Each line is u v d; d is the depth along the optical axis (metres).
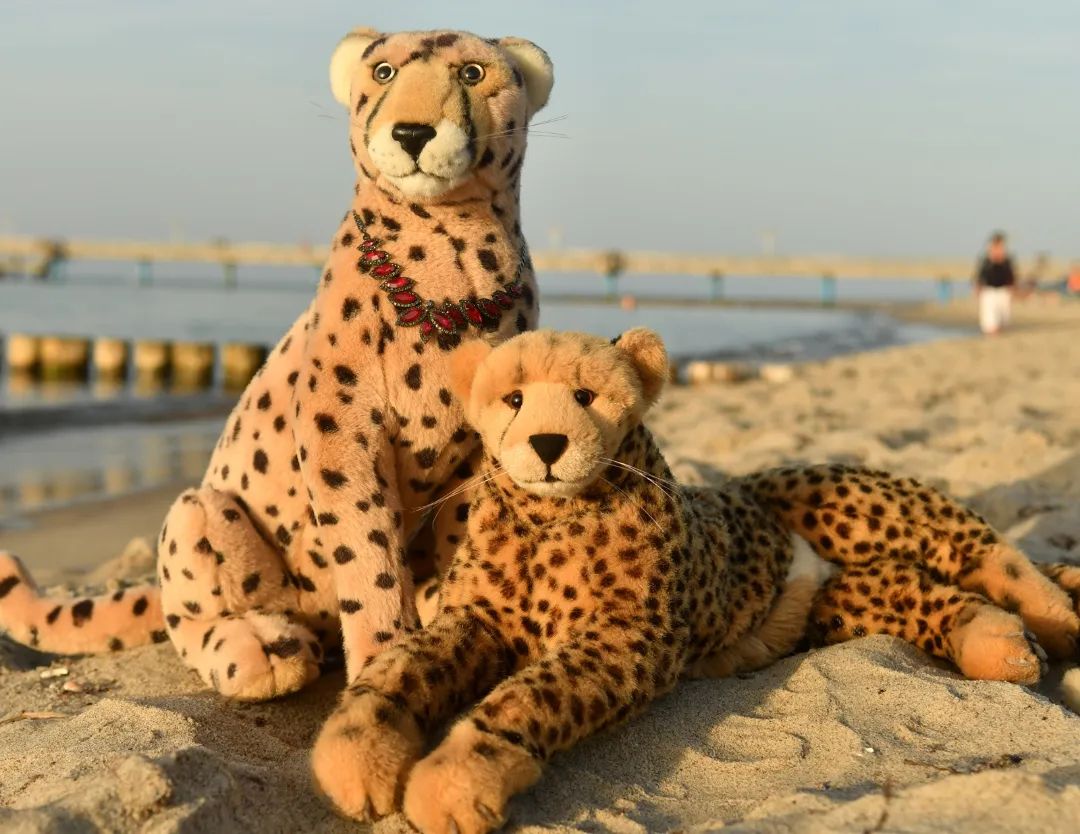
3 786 1.75
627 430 1.82
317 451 1.94
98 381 10.75
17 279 43.78
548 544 1.83
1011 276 11.18
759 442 3.88
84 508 3.82
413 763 1.69
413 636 1.82
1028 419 4.14
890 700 1.83
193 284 48.41
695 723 1.83
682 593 1.84
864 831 1.53
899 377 6.95
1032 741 1.71
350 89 2.04
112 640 2.20
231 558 2.02
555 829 1.63
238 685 1.95
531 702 1.69
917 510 2.07
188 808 1.62
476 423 1.85
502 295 2.00
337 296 1.99
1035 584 2.00
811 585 2.04
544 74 2.06
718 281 34.91
